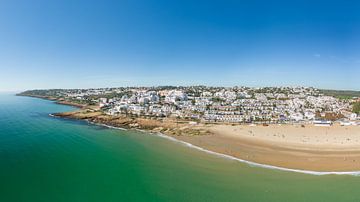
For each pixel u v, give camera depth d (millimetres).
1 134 110625
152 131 134750
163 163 75250
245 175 65750
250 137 119188
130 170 68125
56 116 182375
